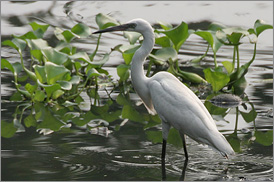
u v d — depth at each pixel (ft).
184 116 30.37
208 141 29.99
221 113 39.93
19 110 39.32
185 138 34.19
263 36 59.41
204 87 46.26
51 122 37.09
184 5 69.62
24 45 44.42
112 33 59.41
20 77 46.55
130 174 28.55
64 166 29.40
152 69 50.26
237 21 62.13
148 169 29.37
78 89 45.19
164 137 31.55
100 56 51.26
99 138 34.06
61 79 42.42
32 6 67.36
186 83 47.14
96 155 31.17
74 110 39.86
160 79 32.09
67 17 62.85
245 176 28.53
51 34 56.54
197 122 30.07
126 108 40.68
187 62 51.47
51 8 66.80
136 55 33.01
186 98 30.83
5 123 36.52
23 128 35.78
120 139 34.01
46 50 42.34
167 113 30.91
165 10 67.00
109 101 42.34
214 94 44.57
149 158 31.04
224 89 46.16
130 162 30.30
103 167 29.43
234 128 36.60
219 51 55.26
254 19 62.90
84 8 67.26
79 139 33.78
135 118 38.50
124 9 67.05
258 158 31.24
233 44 44.45
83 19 62.44
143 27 32.96
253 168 29.73
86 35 46.75
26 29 57.52
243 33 42.75
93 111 39.73
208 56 53.57
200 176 28.53
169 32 45.19
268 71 49.73
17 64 43.60
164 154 31.14
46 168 29.04
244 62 51.62
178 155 31.81
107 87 46.11
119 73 45.62
